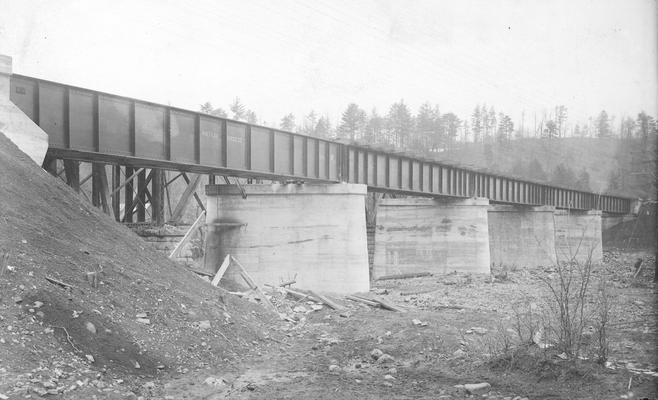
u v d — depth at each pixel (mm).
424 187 41844
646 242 66125
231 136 27047
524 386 11633
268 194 31219
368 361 14594
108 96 21750
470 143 142000
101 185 23500
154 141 23531
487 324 19297
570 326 12961
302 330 18594
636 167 71688
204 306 15617
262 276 30828
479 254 44625
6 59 17969
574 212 68688
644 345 14898
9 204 13492
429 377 12750
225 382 11930
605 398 10531
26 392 8703
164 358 12367
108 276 13734
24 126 17609
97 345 11242
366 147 35625
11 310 10555
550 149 117875
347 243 30672
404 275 43344
